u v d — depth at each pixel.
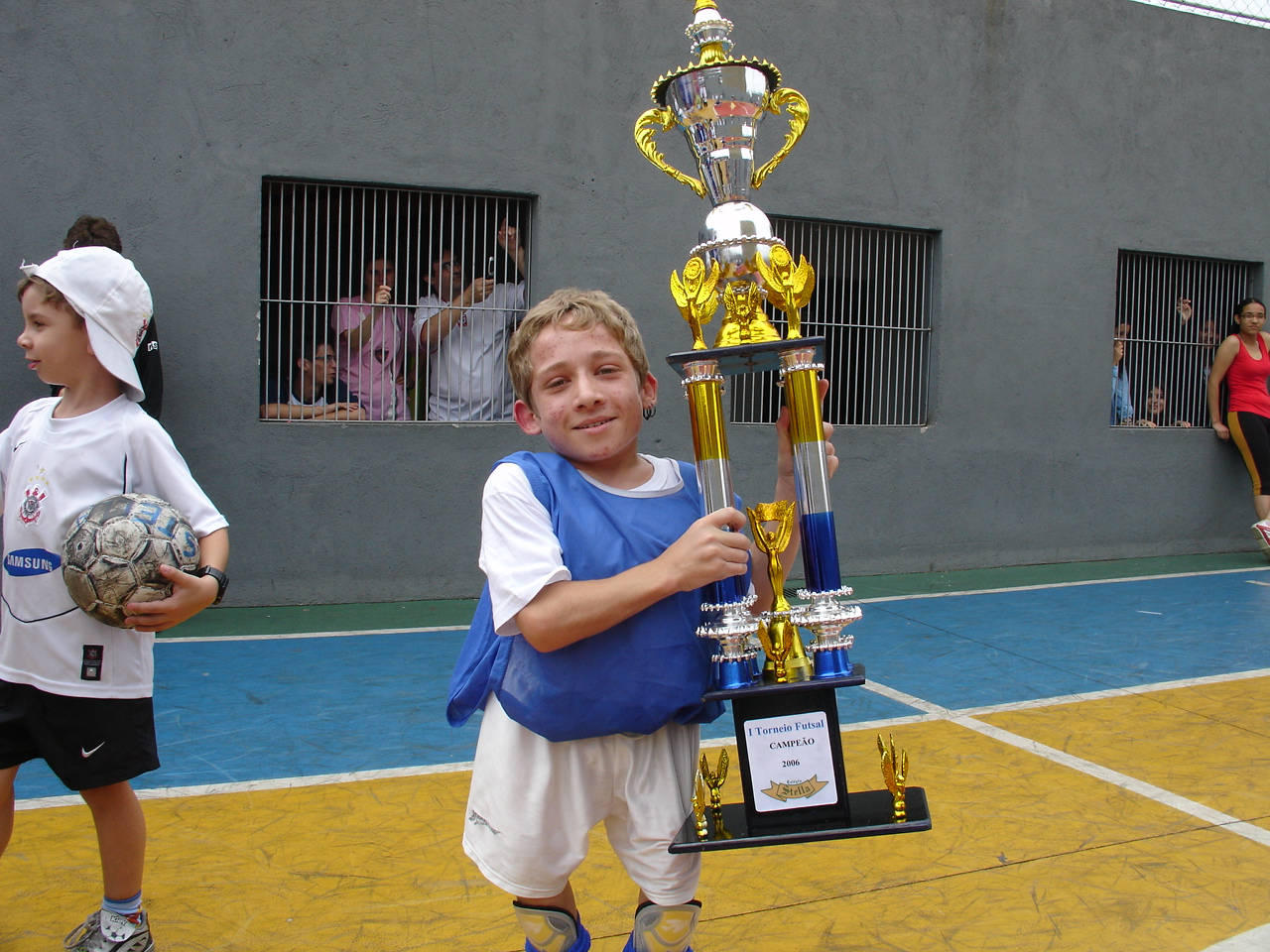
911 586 7.28
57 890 2.55
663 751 1.74
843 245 7.80
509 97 6.70
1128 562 8.52
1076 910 2.50
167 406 6.09
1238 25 8.96
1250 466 8.70
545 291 6.82
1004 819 3.07
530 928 1.86
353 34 6.37
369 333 6.61
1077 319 8.41
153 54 6.02
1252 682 4.71
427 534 6.63
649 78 7.05
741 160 1.81
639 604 1.54
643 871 1.74
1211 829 3.00
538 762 1.71
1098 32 8.38
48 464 2.13
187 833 2.93
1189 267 9.14
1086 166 8.39
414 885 2.61
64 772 2.10
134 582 1.98
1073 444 8.45
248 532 6.28
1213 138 8.93
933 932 2.40
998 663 5.06
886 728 4.00
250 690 4.45
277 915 2.44
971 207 7.98
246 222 6.21
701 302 1.72
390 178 6.48
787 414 1.81
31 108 5.84
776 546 1.74
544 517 1.67
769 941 2.36
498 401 6.89
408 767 3.51
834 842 2.92
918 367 8.03
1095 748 3.75
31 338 2.14
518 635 1.69
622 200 6.99
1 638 2.13
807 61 7.42
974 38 7.93
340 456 6.43
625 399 1.72
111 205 5.98
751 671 1.66
